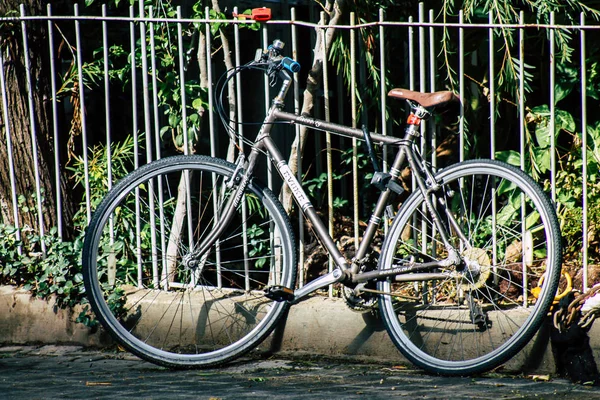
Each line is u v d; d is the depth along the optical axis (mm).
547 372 10016
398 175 10305
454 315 10375
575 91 13914
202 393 9234
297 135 11258
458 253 10047
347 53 12734
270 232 11570
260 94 15875
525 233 10422
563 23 13297
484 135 13727
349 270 10289
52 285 11609
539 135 12523
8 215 12336
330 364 10719
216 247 11430
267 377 10102
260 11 10711
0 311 11797
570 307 9562
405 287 11148
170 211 12844
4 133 12141
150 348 10766
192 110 12836
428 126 13578
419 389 9375
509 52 12430
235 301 11094
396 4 13773
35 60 12148
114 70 13570
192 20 11094
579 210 11633
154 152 15141
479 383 9680
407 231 11812
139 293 11492
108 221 11570
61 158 13094
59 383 9797
